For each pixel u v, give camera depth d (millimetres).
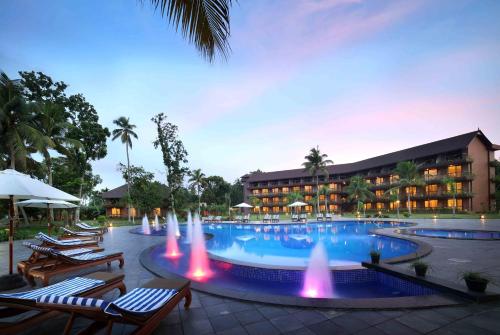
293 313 3697
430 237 11852
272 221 26078
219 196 57000
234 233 18062
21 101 17406
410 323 3316
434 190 39969
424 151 41625
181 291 3625
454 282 5004
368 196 45312
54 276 5648
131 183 34531
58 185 28031
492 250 8578
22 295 2939
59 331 3197
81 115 28938
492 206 37281
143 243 11516
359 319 3463
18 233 14383
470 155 36250
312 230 19672
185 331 3195
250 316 3619
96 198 48344
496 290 4324
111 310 2361
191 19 3016
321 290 5863
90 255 6246
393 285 5703
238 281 6586
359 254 10453
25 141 19359
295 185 57344
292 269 6332
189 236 15195
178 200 35156
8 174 4652
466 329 3145
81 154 28328
